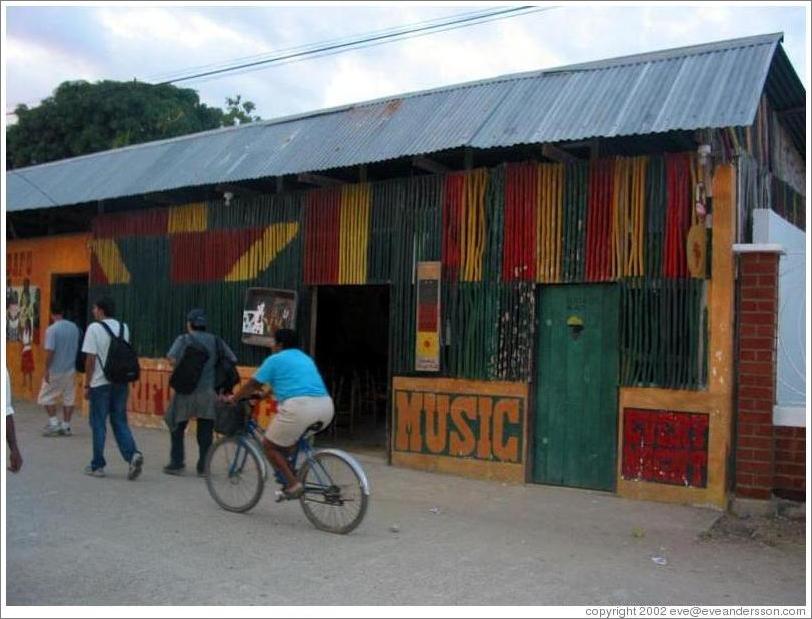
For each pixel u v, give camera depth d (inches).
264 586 207.2
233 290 442.6
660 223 311.1
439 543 250.7
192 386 341.4
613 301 324.2
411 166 390.0
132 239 497.7
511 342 342.6
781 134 408.8
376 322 570.9
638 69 339.3
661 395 308.0
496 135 328.5
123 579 209.8
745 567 237.0
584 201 327.6
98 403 335.0
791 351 339.6
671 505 303.4
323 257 404.2
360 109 418.0
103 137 987.3
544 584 213.8
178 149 498.0
